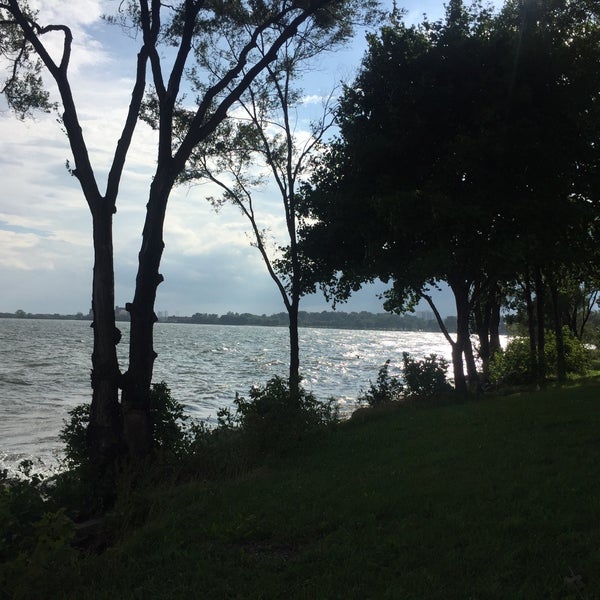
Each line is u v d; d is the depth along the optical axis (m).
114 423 10.28
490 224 17.12
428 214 16.92
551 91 17.89
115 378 10.48
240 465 9.95
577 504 5.87
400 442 10.58
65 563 5.56
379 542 5.50
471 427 11.20
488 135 16.61
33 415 21.44
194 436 11.38
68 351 63.19
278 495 7.60
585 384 19.08
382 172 18.88
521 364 24.86
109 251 10.84
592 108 17.92
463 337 20.36
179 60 11.67
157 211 11.29
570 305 37.75
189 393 30.22
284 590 4.72
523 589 4.26
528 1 18.48
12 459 14.11
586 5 18.88
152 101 14.55
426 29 19.33
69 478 9.29
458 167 17.14
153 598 4.83
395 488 7.21
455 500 6.46
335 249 20.11
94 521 8.01
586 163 18.75
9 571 5.22
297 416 11.46
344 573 4.87
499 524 5.52
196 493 8.09
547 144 17.08
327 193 19.70
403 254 19.08
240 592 4.77
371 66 19.22
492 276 20.06
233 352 74.75
